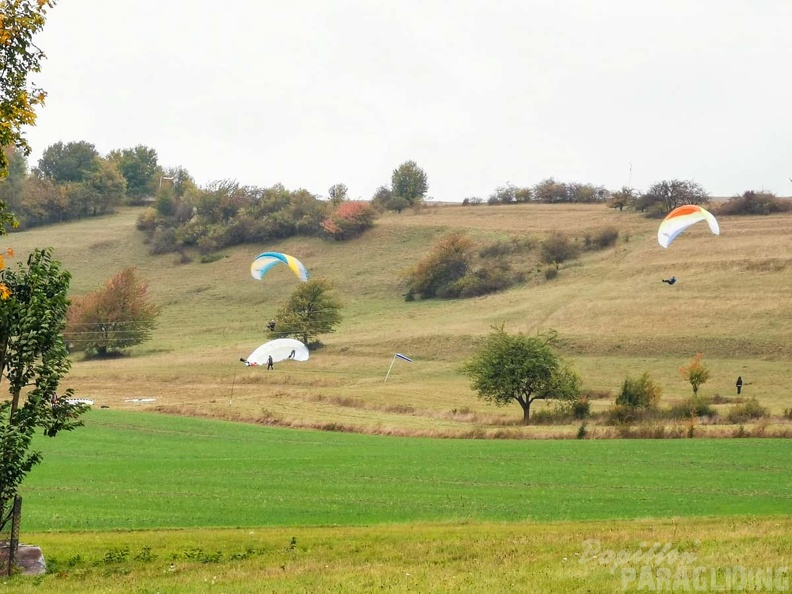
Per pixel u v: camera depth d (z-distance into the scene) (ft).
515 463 371.15
